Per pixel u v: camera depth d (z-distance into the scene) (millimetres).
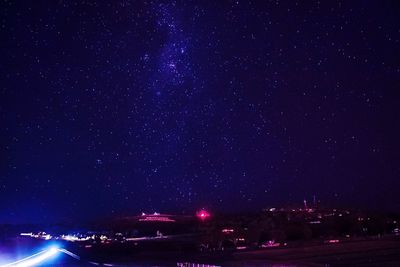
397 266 25219
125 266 24453
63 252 35875
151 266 24281
